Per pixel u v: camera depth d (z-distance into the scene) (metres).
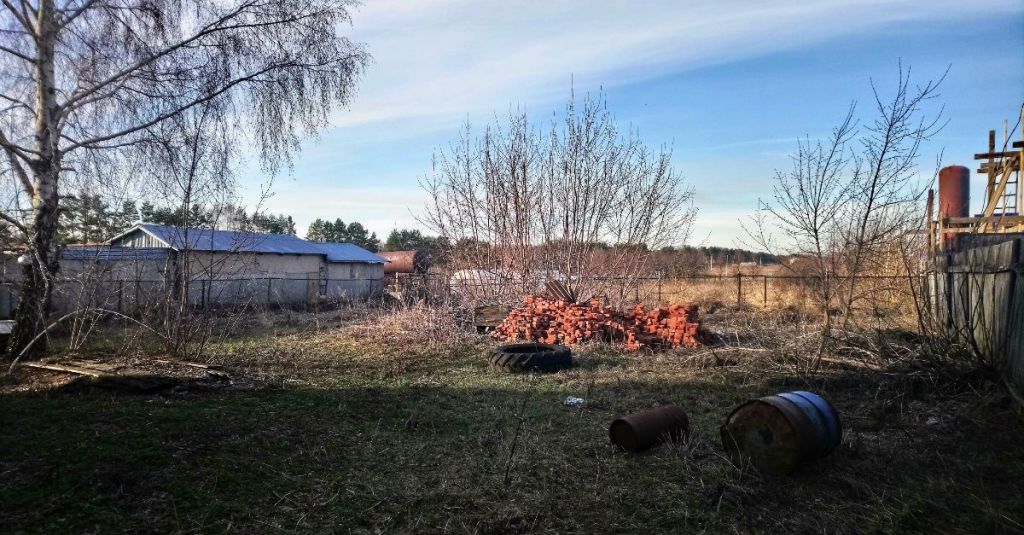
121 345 9.60
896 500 4.12
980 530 3.71
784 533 3.64
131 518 3.44
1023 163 12.77
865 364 8.19
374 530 3.56
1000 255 6.73
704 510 3.93
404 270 36.38
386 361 10.01
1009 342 6.43
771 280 23.14
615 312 12.75
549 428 5.83
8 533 3.12
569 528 3.67
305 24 9.96
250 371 8.50
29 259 8.93
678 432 5.38
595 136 17.39
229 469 4.27
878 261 13.88
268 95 9.76
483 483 4.34
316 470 4.47
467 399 7.13
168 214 9.95
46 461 4.03
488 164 17.67
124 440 4.61
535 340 12.45
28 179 9.22
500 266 17.31
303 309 21.80
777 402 4.56
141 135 9.27
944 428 5.71
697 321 12.17
